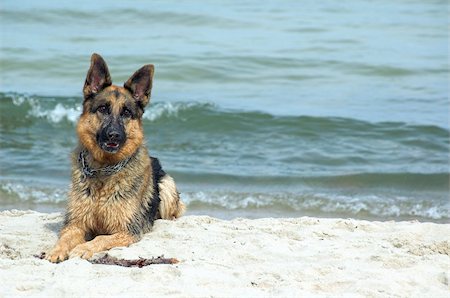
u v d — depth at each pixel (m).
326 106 18.86
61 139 16.61
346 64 23.16
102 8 29.17
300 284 6.96
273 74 22.14
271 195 12.83
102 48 24.12
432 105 19.23
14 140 16.27
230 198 12.64
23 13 28.30
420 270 7.48
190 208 12.18
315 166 14.75
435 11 32.19
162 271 7.15
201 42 25.17
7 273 7.01
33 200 12.41
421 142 16.33
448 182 13.82
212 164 14.75
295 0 33.50
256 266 7.50
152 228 9.23
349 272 7.36
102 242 8.32
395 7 32.97
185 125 17.27
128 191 8.73
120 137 8.48
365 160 15.15
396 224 9.55
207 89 20.53
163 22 28.23
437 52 25.12
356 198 12.83
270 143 16.28
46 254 8.00
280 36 26.50
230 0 32.22
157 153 15.52
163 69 22.00
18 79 21.11
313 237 8.83
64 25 27.47
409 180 13.88
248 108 18.23
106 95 8.72
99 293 6.54
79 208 8.77
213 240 8.53
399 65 23.20
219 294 6.61
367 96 20.08
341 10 31.78
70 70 22.11
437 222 11.78
